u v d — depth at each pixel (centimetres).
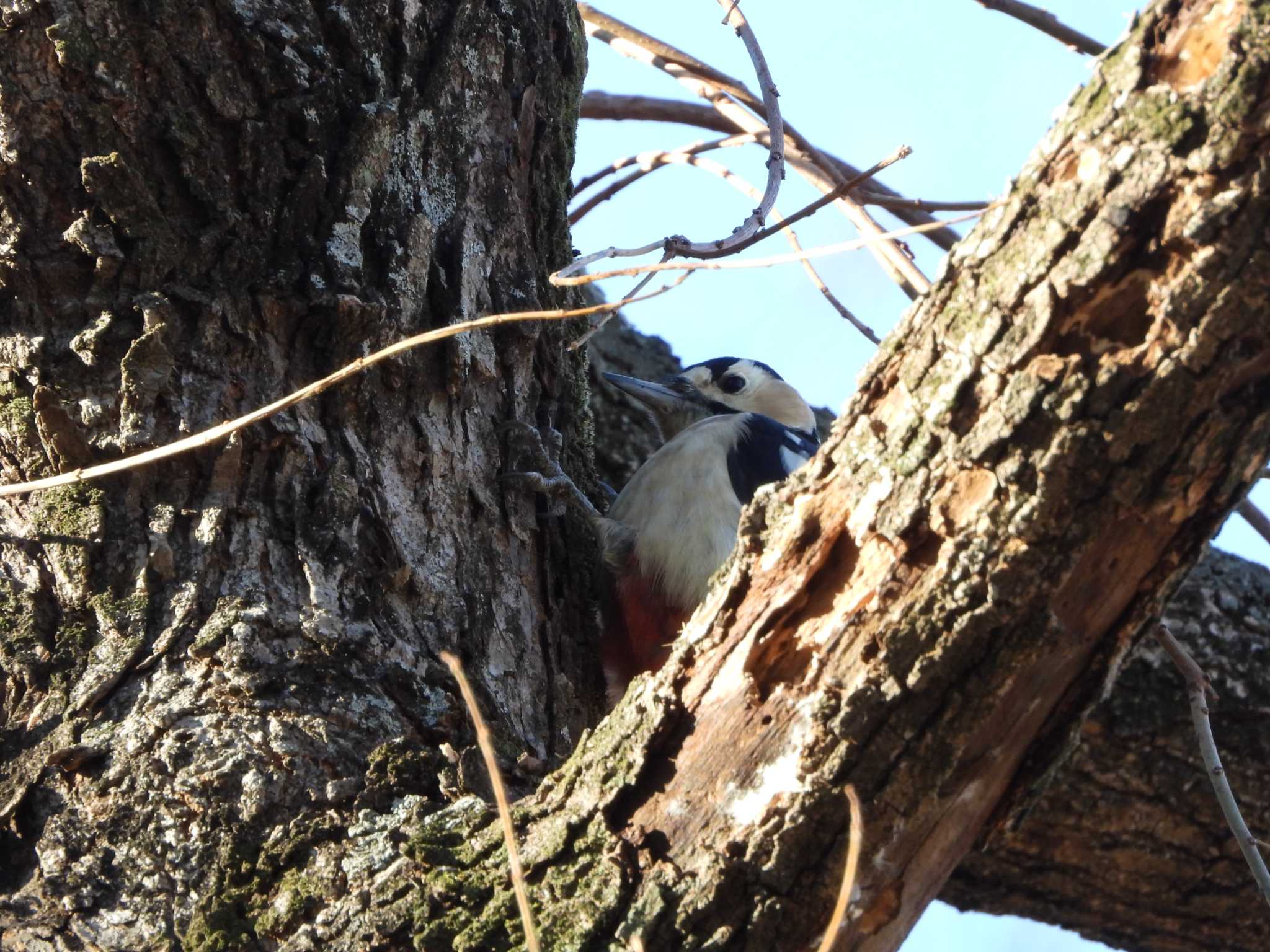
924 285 759
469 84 695
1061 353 411
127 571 566
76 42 568
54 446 573
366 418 623
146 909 498
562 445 718
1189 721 737
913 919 460
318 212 615
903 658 436
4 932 498
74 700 543
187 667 548
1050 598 424
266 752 528
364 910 477
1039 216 414
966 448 421
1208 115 386
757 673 462
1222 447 404
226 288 598
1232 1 390
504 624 646
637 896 454
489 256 696
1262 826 768
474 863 481
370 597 594
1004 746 445
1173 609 741
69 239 577
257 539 578
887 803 443
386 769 528
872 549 445
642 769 469
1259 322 391
